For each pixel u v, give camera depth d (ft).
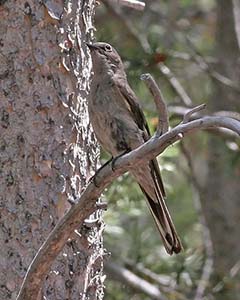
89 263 33.55
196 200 66.08
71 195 33.06
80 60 34.60
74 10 34.37
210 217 65.82
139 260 58.80
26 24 33.45
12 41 33.37
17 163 32.81
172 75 60.59
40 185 32.73
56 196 32.76
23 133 32.99
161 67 59.47
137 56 57.72
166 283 57.67
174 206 67.51
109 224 55.36
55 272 32.63
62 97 33.53
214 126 27.43
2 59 33.35
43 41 33.50
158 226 35.81
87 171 34.22
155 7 76.02
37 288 29.71
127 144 37.24
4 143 32.99
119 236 59.11
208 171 66.23
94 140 35.40
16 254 32.37
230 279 57.98
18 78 33.22
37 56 33.35
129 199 55.11
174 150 53.01
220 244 65.21
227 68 67.56
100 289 34.24
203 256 60.23
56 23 33.68
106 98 37.45
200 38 79.10
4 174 32.81
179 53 62.18
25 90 33.19
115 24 66.39
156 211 36.14
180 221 66.95
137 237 59.88
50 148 33.01
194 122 27.71
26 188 32.68
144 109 53.88
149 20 68.28
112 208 55.77
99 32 56.39
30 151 32.89
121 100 37.47
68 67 33.86
